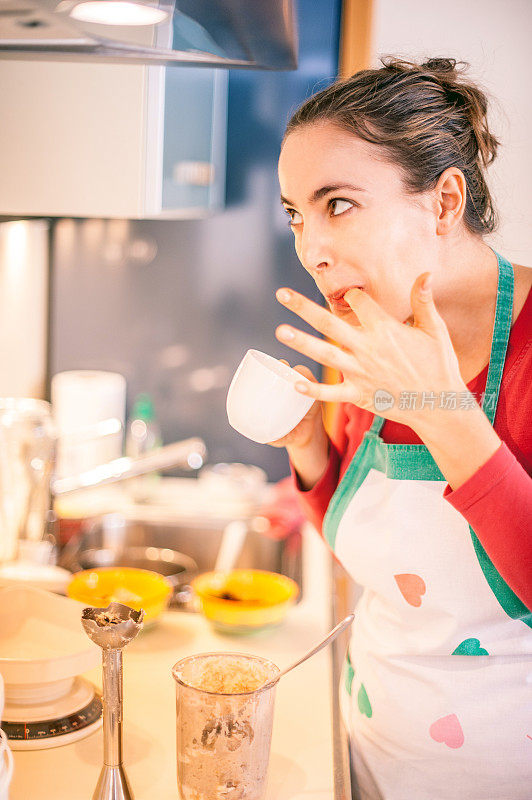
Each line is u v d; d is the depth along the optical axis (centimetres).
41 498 166
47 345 247
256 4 92
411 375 80
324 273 96
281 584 150
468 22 211
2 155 151
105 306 268
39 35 108
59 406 240
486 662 104
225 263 266
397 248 94
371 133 92
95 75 148
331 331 78
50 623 113
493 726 104
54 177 151
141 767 97
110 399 247
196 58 118
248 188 262
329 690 120
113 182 151
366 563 111
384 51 215
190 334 270
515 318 102
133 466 200
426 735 106
